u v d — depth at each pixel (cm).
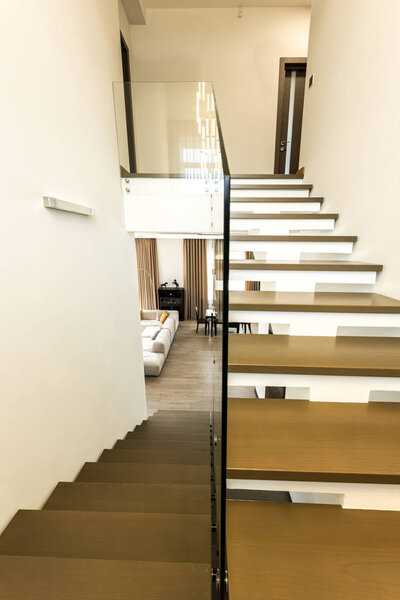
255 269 162
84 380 162
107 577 75
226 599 66
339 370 107
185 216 253
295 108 395
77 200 155
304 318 136
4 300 96
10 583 75
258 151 405
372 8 170
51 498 122
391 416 104
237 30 373
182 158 245
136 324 283
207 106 240
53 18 128
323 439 92
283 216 216
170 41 377
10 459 99
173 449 198
